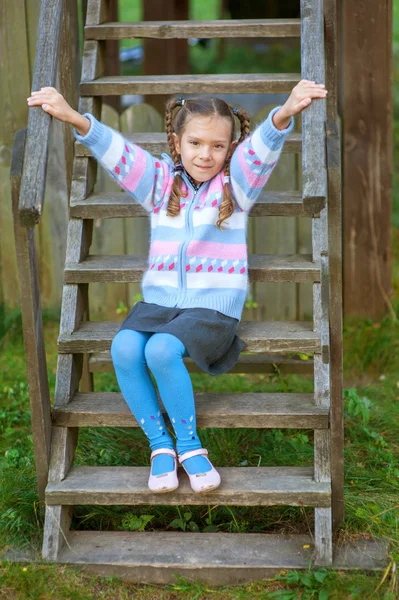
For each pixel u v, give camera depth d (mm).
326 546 2555
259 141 2553
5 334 4484
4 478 3033
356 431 3551
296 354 3643
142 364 2582
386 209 4430
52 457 2709
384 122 4316
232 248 2676
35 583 2496
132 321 2646
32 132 2500
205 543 2650
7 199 4504
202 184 2703
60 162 4461
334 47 3256
